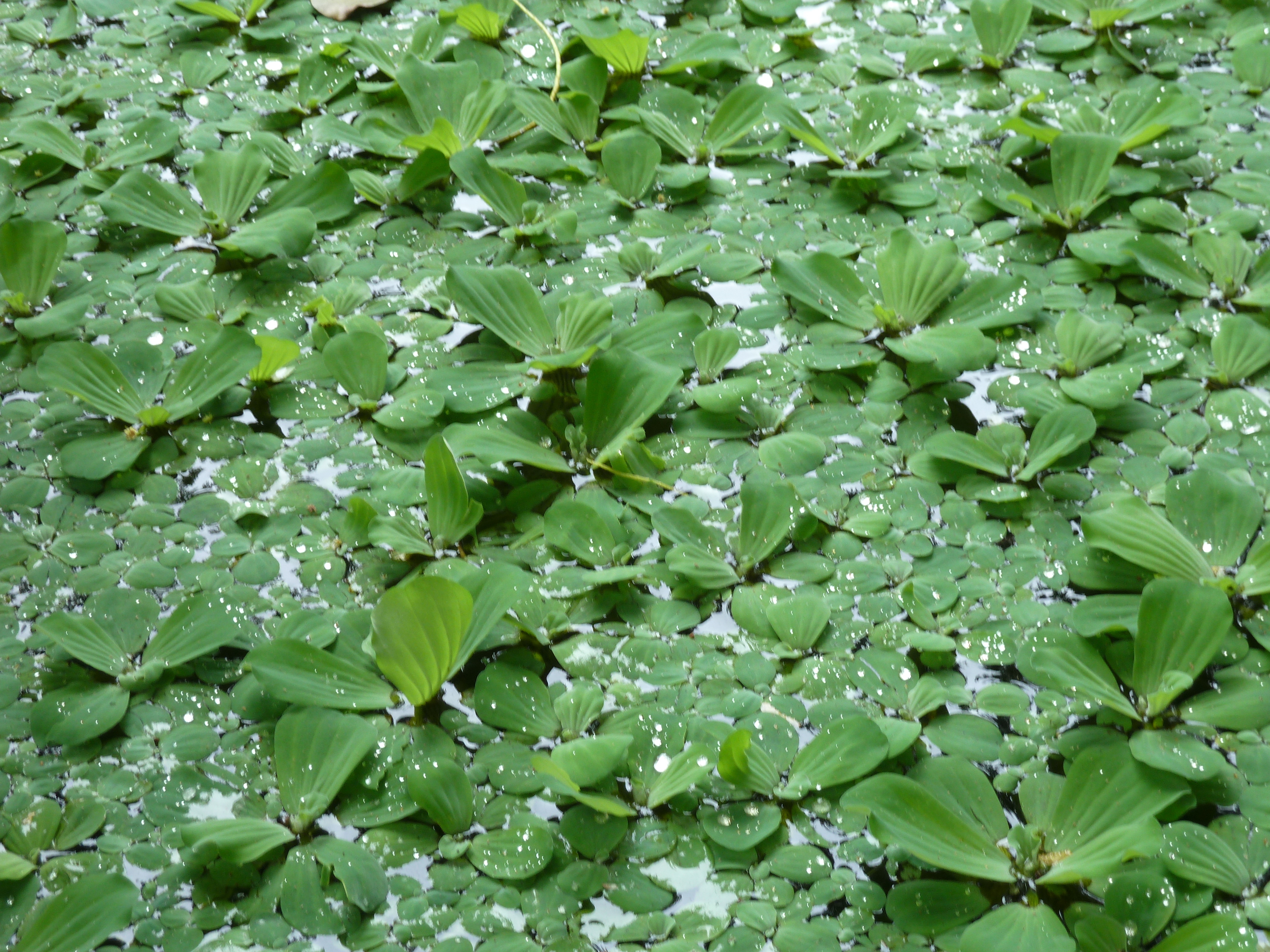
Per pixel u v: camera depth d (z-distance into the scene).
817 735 2.12
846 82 2.56
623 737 2.10
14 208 2.43
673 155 2.50
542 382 2.31
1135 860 2.07
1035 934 2.04
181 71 2.57
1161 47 2.58
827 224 2.43
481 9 2.57
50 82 2.56
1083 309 2.35
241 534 2.23
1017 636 2.17
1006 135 2.50
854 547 2.22
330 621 2.17
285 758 2.11
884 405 2.30
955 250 2.35
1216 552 2.20
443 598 2.10
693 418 2.29
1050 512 2.23
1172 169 2.46
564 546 2.20
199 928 2.06
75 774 2.12
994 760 2.12
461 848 2.08
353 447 2.28
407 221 2.44
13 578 2.20
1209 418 2.28
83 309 2.34
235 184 2.43
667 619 2.18
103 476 2.24
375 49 2.55
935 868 2.08
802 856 2.08
